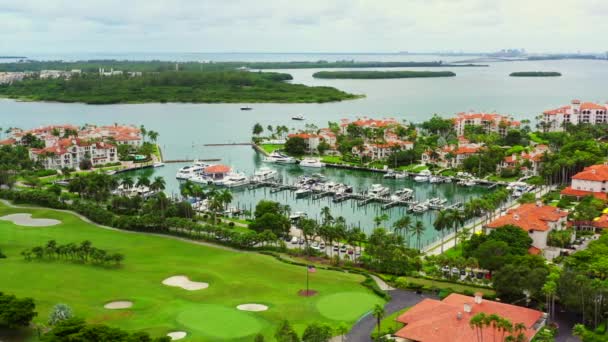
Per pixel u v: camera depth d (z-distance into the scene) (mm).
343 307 147250
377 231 192375
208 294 155250
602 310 134000
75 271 171000
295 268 178875
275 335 119875
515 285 146625
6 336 127000
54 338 117312
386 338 123375
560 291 140625
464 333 119625
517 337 114000
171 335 128875
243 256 190625
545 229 189625
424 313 131250
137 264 182750
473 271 176125
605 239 178875
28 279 162250
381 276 171500
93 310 142000
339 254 198875
